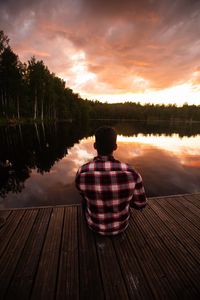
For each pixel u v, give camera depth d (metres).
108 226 1.78
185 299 1.51
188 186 5.75
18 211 2.79
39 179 6.29
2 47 28.14
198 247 2.11
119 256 1.95
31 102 38.94
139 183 1.63
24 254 1.95
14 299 1.48
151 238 2.24
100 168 1.57
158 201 3.18
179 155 10.92
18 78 30.30
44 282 1.64
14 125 27.89
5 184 5.82
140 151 12.14
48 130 24.95
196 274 1.76
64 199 4.69
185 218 2.69
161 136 23.53
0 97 31.08
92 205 1.71
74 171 7.30
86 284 1.63
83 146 13.40
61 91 52.16
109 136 1.54
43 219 2.59
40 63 37.19
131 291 1.57
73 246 2.08
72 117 62.50
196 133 29.70
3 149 11.48
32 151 11.16
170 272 1.77
